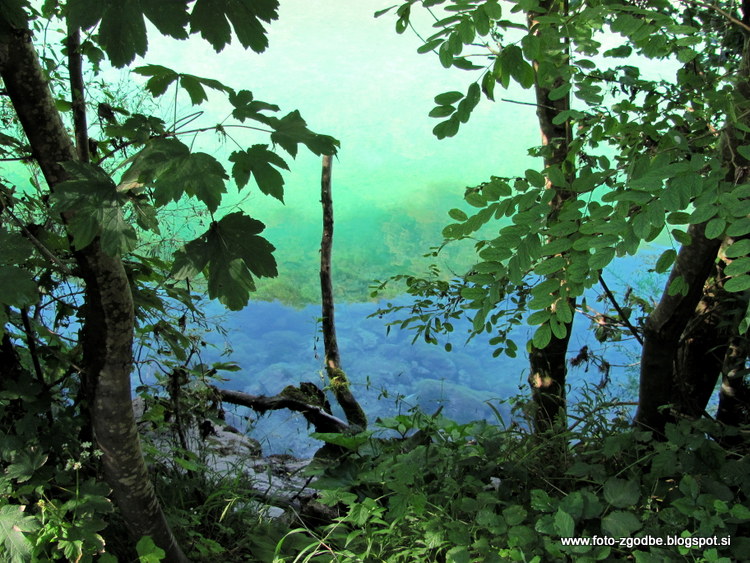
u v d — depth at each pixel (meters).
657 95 2.71
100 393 2.03
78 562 2.02
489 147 11.72
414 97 12.64
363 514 2.32
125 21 1.34
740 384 3.47
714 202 1.42
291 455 4.46
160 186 1.44
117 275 1.92
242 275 1.62
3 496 2.09
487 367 7.80
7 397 2.20
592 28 2.08
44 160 1.84
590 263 1.54
